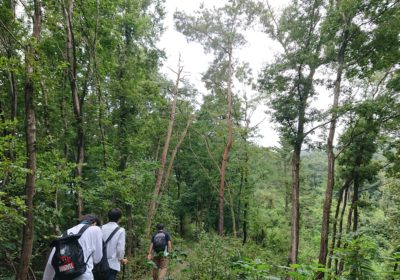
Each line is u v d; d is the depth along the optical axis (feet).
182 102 75.10
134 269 26.17
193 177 98.78
